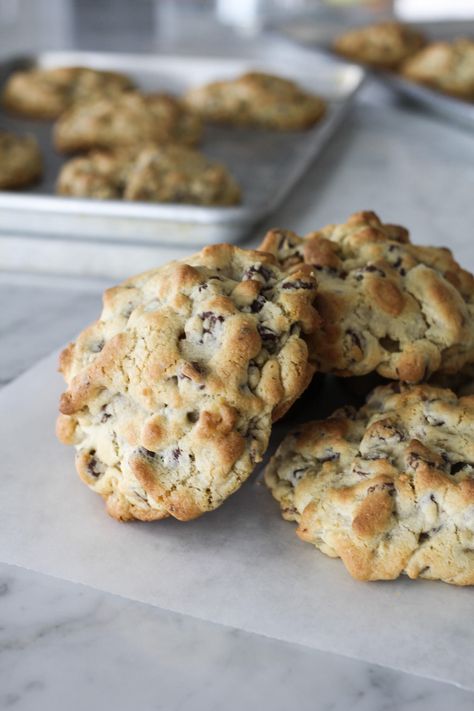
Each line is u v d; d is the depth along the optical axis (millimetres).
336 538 327
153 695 278
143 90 1040
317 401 431
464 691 281
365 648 296
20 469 385
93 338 369
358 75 996
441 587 324
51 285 578
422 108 1000
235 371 333
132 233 605
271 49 1320
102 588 321
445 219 699
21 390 441
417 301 387
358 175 801
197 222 589
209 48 1329
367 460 347
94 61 1045
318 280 384
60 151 840
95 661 290
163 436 332
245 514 361
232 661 291
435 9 1790
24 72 1010
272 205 637
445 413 358
